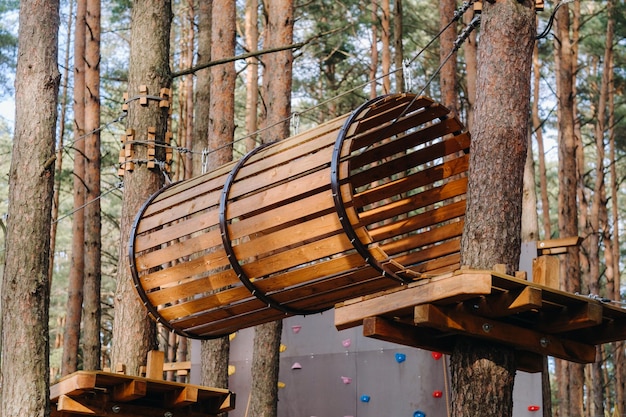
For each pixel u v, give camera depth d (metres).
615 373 20.44
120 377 6.95
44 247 7.09
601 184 21.36
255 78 19.62
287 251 6.64
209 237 7.17
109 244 28.91
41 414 6.70
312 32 24.05
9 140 28.48
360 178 8.10
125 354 8.67
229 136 11.73
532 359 6.77
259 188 6.83
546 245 8.76
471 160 6.50
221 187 7.30
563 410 20.23
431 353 10.16
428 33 23.08
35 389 6.72
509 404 6.14
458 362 6.21
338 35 22.86
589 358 6.64
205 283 7.31
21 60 7.43
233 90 11.92
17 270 6.97
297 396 10.98
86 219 15.74
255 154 7.37
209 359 10.77
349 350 10.75
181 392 7.35
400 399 10.24
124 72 24.50
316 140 6.67
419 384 10.15
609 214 30.12
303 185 6.41
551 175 30.09
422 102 7.10
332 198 6.19
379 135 7.36
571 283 17.72
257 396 10.26
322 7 23.05
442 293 5.52
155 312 7.87
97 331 15.17
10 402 6.67
